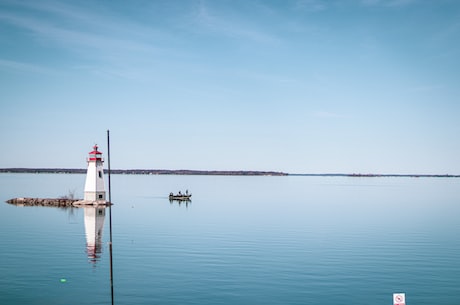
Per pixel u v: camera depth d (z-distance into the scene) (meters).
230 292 37.66
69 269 43.88
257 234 65.06
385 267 45.78
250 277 41.75
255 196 153.50
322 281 40.81
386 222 80.50
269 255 50.53
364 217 88.50
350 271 44.12
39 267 44.53
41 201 110.94
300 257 49.69
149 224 75.38
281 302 35.50
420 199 143.62
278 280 40.94
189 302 35.38
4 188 186.38
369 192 190.50
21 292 37.19
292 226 74.00
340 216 90.06
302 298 36.44
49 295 36.59
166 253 51.19
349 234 65.88
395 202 129.62
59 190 175.00
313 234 65.62
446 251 53.56
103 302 35.22
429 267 45.91
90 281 40.22
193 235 63.75
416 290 38.81
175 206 109.88
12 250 52.31
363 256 50.50
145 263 46.44
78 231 67.31
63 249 53.16
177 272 43.09
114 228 70.50
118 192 170.12
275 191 191.12
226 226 73.31
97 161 109.06
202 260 47.88
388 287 39.44
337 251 53.09
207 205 113.75
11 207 103.25
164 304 34.97
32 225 73.56
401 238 62.69
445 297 37.22
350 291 38.25
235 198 141.25
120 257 49.06
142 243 57.22
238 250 53.09
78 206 106.00
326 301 35.84
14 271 43.03
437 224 78.12
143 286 38.97
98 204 107.50
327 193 178.62
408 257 50.22
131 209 101.50
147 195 151.75
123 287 38.66
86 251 52.09
